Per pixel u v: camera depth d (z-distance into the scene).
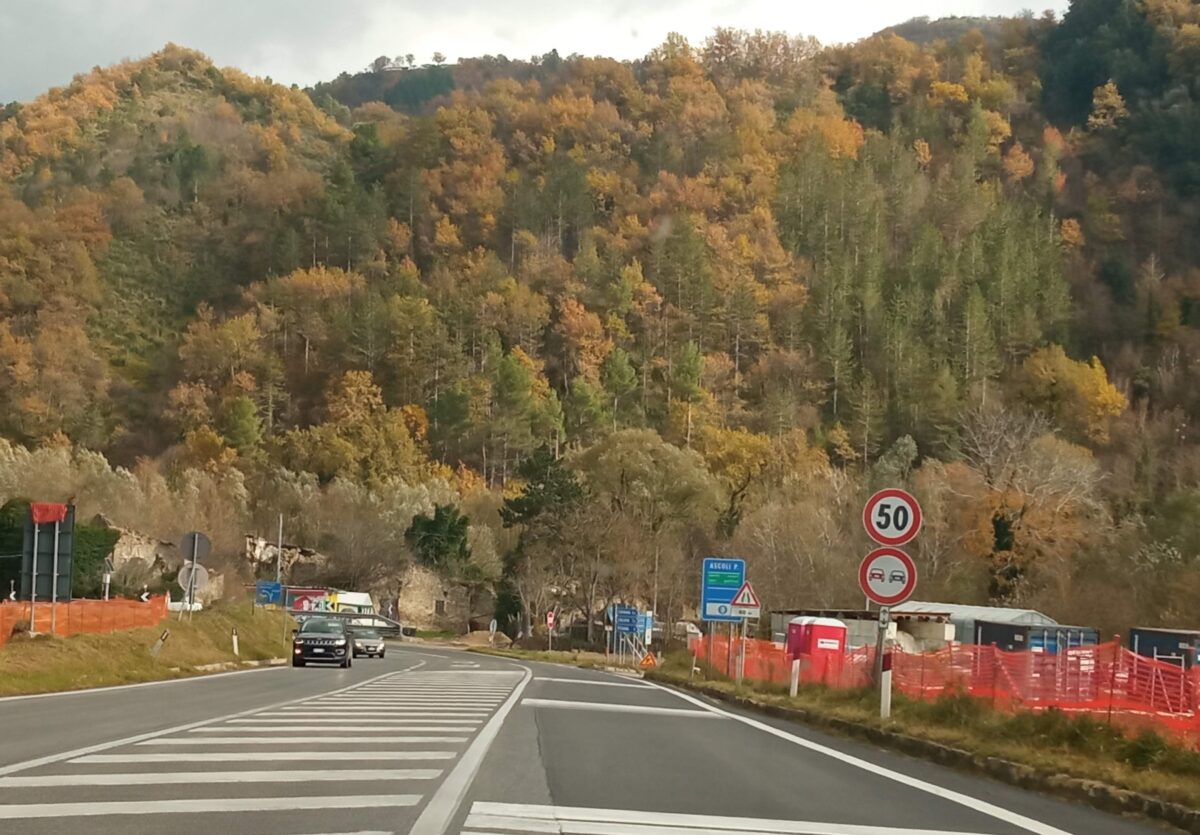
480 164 152.38
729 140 149.88
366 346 125.75
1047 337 115.62
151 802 8.86
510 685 28.72
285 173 168.38
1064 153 148.75
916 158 154.38
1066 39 168.25
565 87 164.38
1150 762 13.20
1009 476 62.88
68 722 15.03
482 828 8.30
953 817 10.39
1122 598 54.03
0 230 134.88
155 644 31.31
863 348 126.38
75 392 115.94
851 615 52.03
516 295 130.88
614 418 119.62
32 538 27.98
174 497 89.31
